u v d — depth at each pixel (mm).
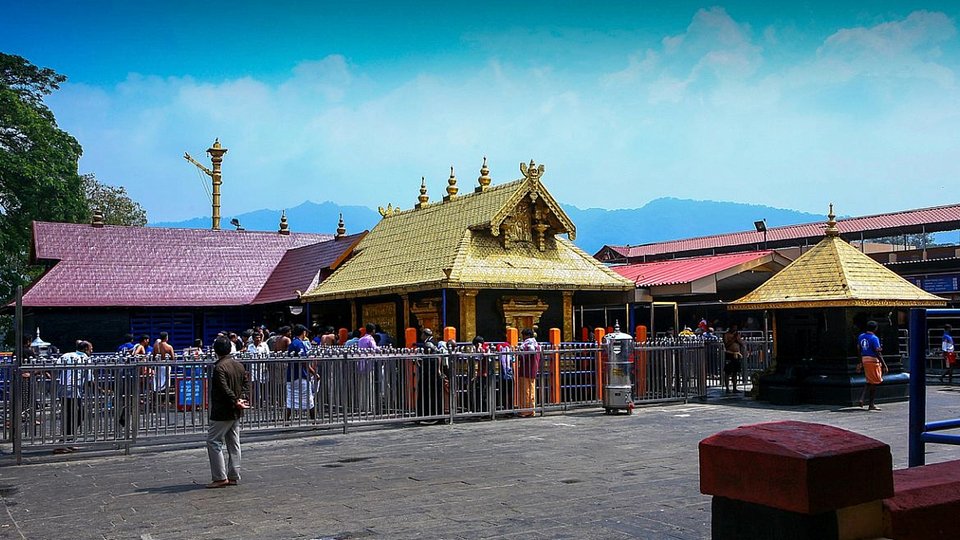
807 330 19875
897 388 19703
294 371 15031
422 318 21266
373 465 11641
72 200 37688
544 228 22125
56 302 26750
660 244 53438
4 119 36844
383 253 25047
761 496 2723
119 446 13258
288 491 9852
